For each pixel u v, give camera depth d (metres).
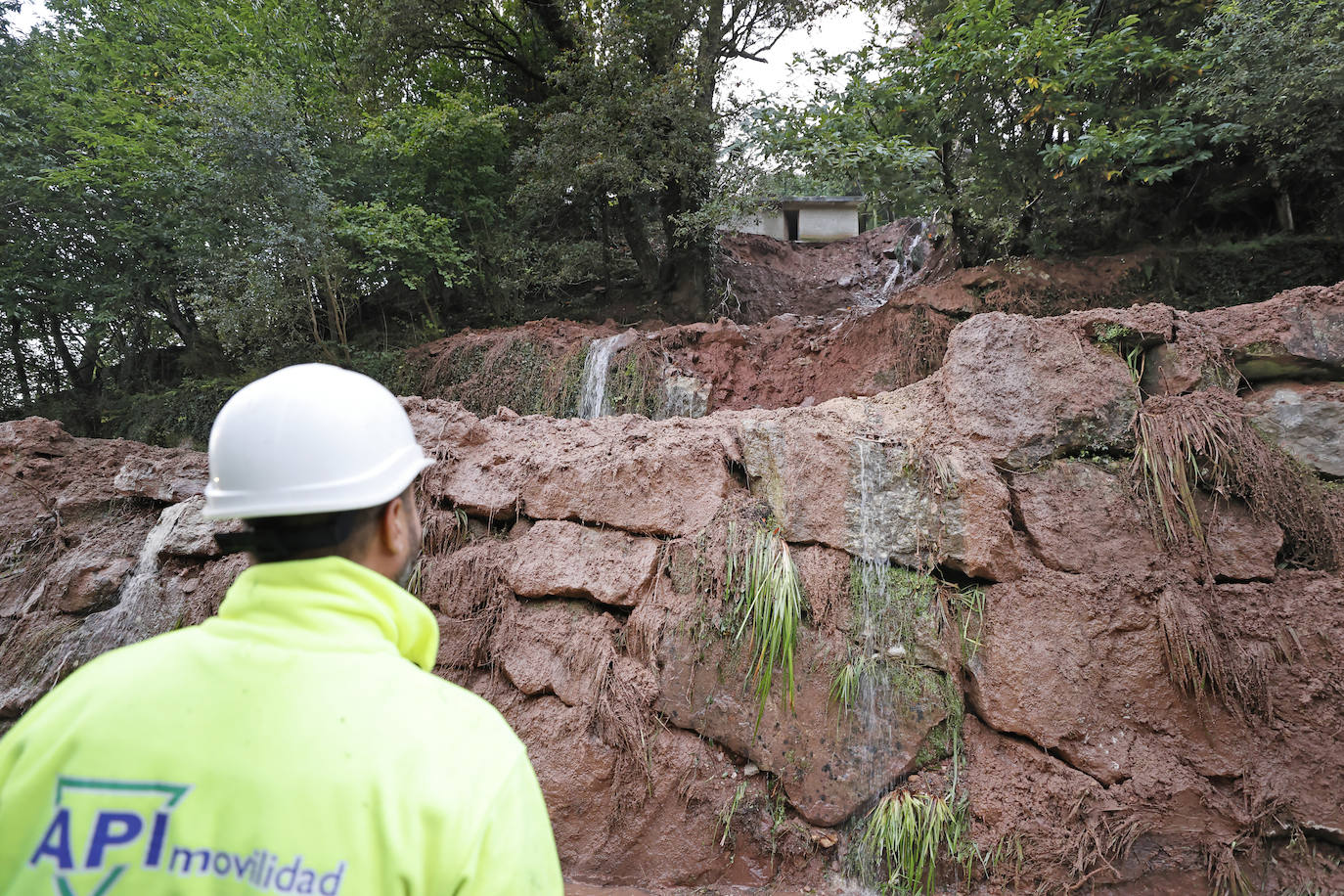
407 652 1.13
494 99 13.12
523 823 0.90
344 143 10.92
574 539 4.29
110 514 5.85
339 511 1.03
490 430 5.11
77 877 0.78
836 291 14.41
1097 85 7.02
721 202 9.62
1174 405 4.05
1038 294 7.53
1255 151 7.10
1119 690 3.60
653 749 3.77
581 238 13.09
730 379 8.48
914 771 3.73
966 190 7.81
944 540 3.94
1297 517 3.84
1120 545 3.84
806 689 3.78
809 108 7.50
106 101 10.62
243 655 0.89
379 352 10.55
